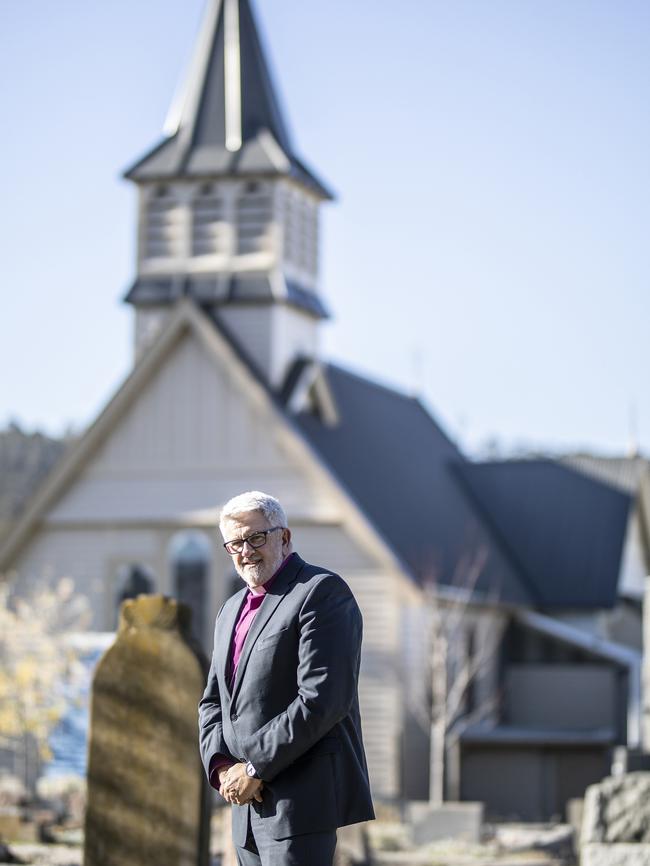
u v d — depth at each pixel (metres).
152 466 46.19
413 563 45.38
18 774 36.53
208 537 45.53
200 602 47.59
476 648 48.62
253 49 50.69
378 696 43.22
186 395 46.06
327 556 44.25
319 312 50.22
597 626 56.22
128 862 12.70
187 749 12.71
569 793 39.41
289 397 46.47
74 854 20.39
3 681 32.72
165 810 12.70
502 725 51.34
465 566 50.22
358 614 9.23
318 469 44.44
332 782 9.06
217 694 9.64
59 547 46.75
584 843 14.78
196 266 48.84
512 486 59.91
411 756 43.19
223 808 29.44
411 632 43.59
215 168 48.59
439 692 42.22
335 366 53.69
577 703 51.34
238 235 48.66
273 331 47.84
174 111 50.66
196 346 46.03
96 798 12.77
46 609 40.09
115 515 46.31
